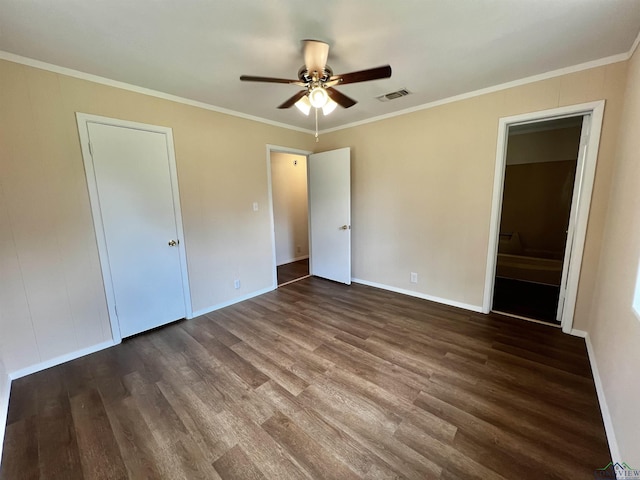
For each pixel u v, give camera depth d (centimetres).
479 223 285
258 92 263
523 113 246
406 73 230
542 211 430
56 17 150
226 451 141
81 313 229
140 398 180
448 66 219
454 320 280
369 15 155
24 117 195
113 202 240
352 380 193
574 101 223
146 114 253
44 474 131
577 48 193
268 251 377
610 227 204
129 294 256
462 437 145
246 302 343
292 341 248
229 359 222
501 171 266
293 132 392
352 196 395
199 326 281
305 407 169
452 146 292
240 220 339
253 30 168
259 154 352
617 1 144
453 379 191
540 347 227
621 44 188
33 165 200
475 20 161
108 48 184
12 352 200
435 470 128
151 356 229
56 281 216
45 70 201
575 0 144
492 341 238
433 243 323
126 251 251
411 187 331
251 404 173
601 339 189
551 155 415
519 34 175
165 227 274
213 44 182
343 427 154
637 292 134
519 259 423
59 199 213
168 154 269
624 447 121
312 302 339
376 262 383
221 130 309
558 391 177
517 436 145
